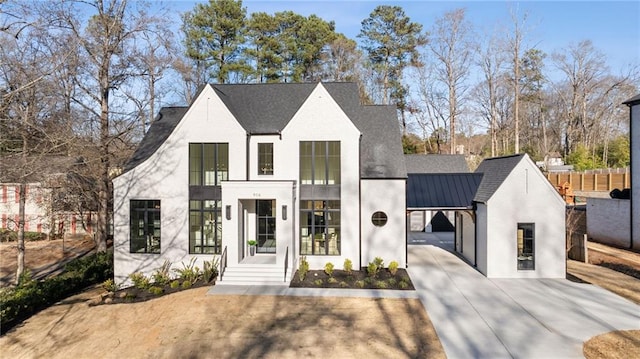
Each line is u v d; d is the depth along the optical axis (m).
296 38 45.22
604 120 56.03
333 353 10.82
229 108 20.09
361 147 20.81
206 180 19.39
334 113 19.33
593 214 26.34
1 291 16.03
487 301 14.68
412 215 30.94
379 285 16.45
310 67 45.66
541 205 17.56
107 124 22.83
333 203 19.38
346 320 12.99
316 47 44.62
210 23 41.59
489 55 45.38
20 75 16.22
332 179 19.42
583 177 40.03
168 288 17.16
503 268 17.66
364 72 48.25
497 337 11.67
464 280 17.36
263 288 16.38
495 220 17.67
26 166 16.73
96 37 21.84
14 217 30.47
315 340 11.58
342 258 19.20
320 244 19.39
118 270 19.36
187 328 12.61
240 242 18.53
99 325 13.49
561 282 16.97
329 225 19.34
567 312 13.52
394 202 19.62
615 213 24.39
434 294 15.51
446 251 23.44
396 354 10.73
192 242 19.38
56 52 17.72
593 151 53.91
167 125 22.42
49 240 30.62
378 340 11.55
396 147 20.77
